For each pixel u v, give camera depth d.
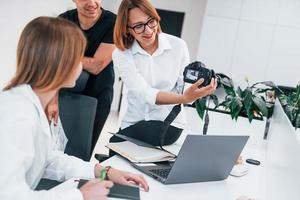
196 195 1.17
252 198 1.20
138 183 1.16
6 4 4.16
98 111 2.08
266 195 1.27
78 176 1.21
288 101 2.03
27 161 0.87
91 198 0.94
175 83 1.77
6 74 4.14
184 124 1.81
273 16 4.99
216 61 5.16
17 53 0.94
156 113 1.75
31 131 0.88
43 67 0.91
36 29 0.91
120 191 1.07
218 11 5.07
